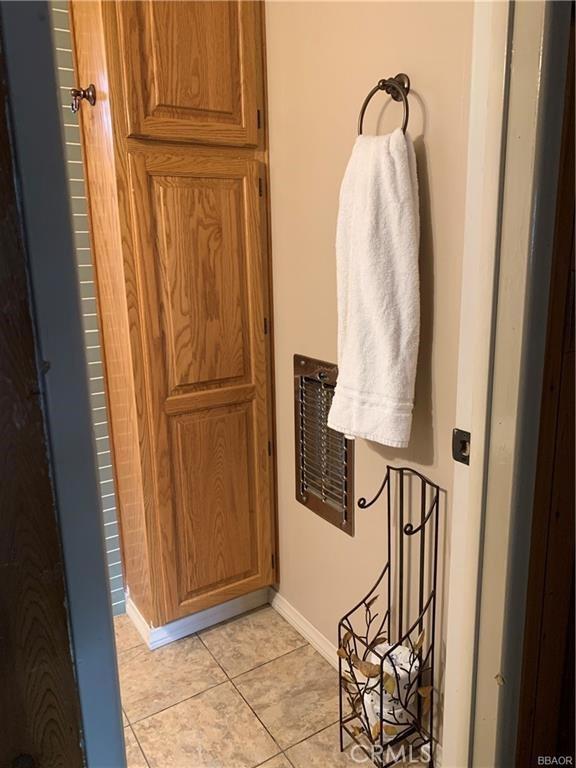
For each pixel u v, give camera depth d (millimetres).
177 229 1693
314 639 1948
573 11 851
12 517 482
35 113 438
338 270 1394
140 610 2033
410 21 1239
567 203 923
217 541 1969
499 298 973
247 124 1749
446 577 1360
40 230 453
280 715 1664
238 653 1927
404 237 1239
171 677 1823
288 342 1861
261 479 2014
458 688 1162
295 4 1578
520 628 1047
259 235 1847
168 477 1823
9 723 512
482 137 974
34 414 475
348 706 1687
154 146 1622
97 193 1764
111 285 1769
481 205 990
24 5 422
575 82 851
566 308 969
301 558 1966
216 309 1812
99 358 2006
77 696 536
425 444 1369
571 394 1020
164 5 1553
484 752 1124
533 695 1125
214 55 1658
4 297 451
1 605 491
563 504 1064
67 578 512
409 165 1227
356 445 1618
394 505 1495
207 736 1597
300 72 1605
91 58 1607
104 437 2064
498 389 997
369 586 1647
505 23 891
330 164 1556
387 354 1278
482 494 1053
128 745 1569
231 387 1896
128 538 2043
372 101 1381
